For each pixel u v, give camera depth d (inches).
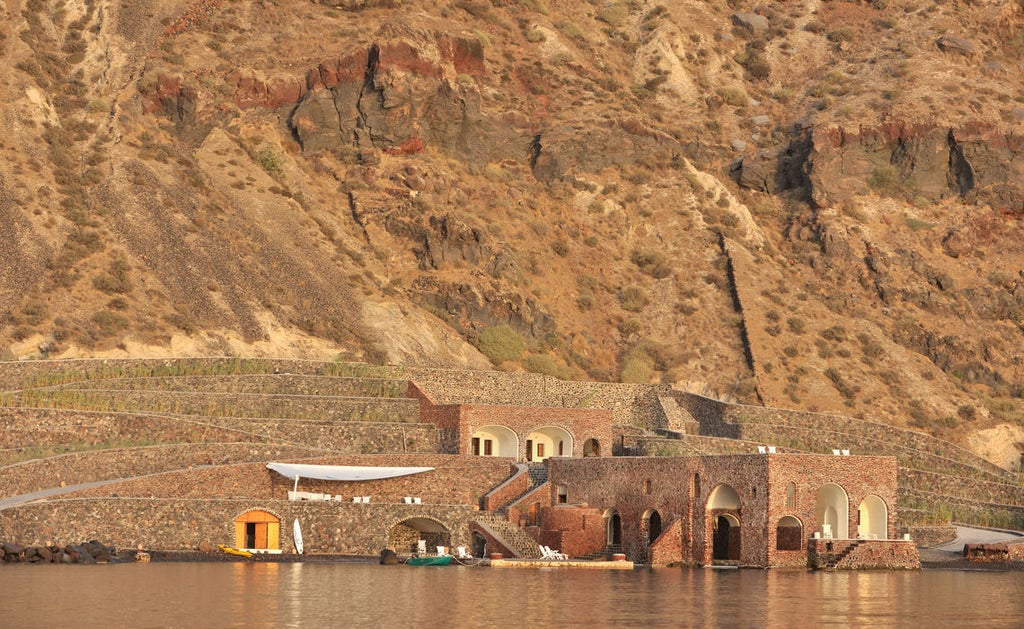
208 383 6835.6
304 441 6382.9
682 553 5595.5
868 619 3208.7
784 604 3555.6
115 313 7652.6
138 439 6063.0
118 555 5108.3
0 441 5910.4
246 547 5561.0
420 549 5433.1
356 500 5802.2
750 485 5433.1
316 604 3380.9
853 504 5570.9
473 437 6594.5
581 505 6023.6
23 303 7583.7
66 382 6776.6
